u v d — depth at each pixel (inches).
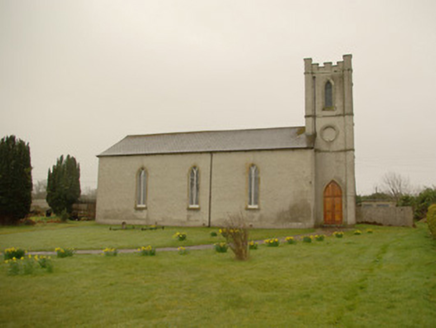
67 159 1790.1
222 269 502.0
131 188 1419.8
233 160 1283.2
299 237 898.7
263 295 375.9
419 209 1583.4
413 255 546.3
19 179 1364.4
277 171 1222.3
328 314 318.0
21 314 324.5
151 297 372.5
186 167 1348.4
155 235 982.4
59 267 516.1
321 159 1251.8
